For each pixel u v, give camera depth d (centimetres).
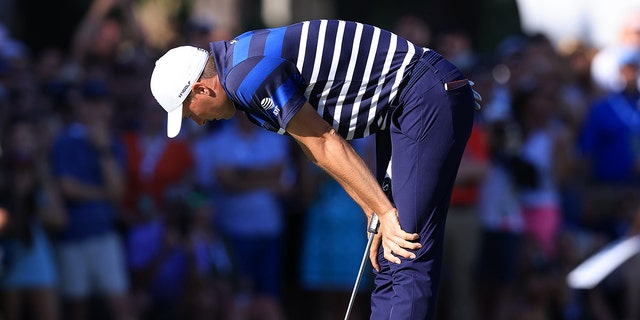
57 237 2794
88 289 2817
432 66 1680
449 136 1678
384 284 1770
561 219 3347
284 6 6156
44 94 2958
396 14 5644
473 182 3042
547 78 3494
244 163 2994
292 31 1648
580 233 3391
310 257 3033
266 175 3000
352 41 1658
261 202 2988
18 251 2711
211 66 1667
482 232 3089
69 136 2814
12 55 2988
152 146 2948
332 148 1623
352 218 3011
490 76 3356
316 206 3041
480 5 5531
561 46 4238
